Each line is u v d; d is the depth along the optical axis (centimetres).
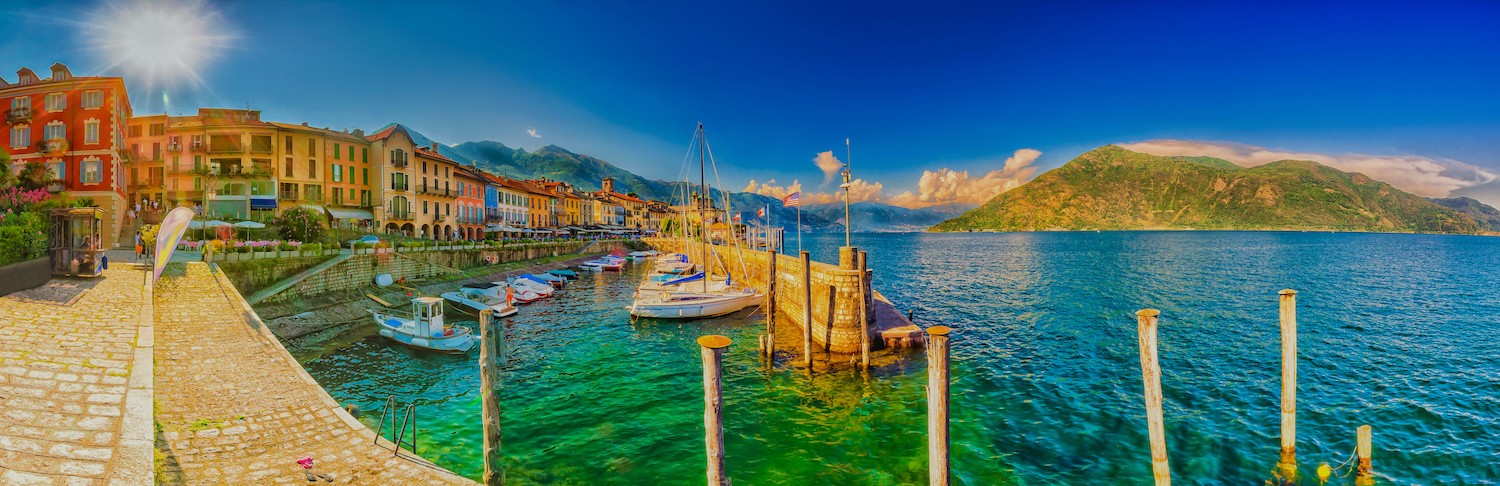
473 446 1538
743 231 8988
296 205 5738
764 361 2497
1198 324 3428
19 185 3706
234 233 4738
